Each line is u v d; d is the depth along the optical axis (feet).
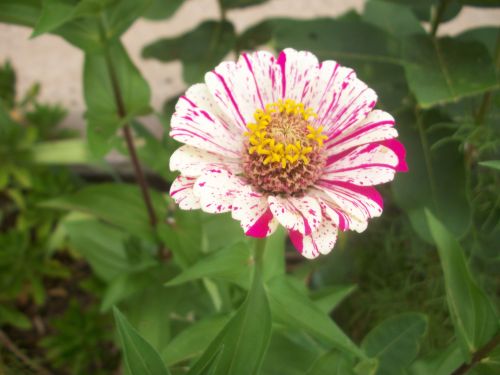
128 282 0.72
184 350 0.54
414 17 0.84
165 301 0.72
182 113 0.48
